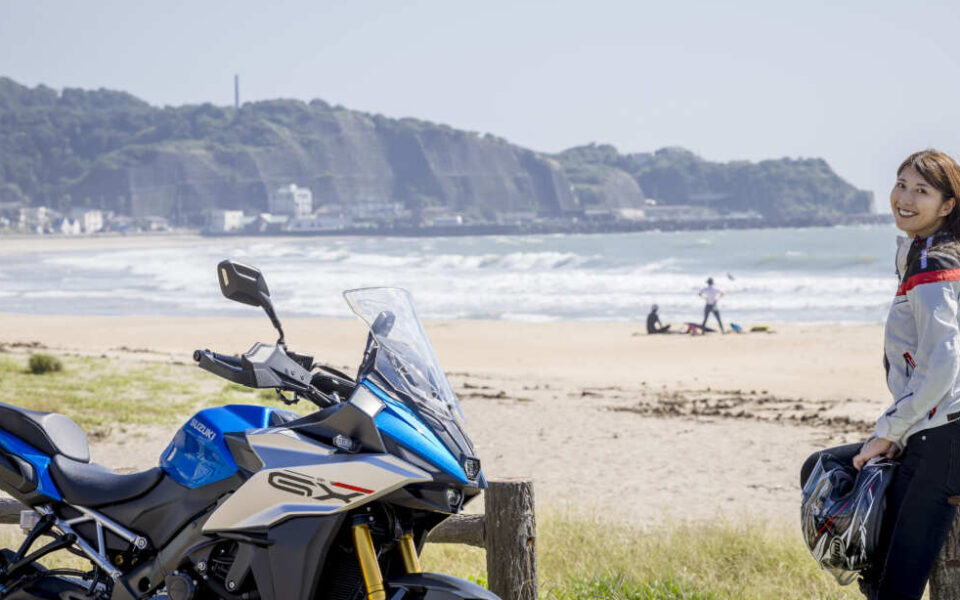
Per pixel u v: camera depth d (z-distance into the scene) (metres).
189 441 3.82
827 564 3.59
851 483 3.57
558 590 5.48
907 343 3.59
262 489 3.47
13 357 24.50
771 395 20.80
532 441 14.48
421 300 53.34
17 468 4.04
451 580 3.42
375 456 3.34
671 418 16.70
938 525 3.43
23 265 120.88
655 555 6.56
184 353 29.06
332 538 3.38
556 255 93.25
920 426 3.45
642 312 46.09
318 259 109.44
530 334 36.12
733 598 5.52
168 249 197.25
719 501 10.23
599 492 10.79
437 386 3.64
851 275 65.06
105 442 13.15
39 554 4.04
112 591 3.92
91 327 39.50
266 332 36.88
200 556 3.70
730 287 55.56
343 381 3.71
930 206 3.56
